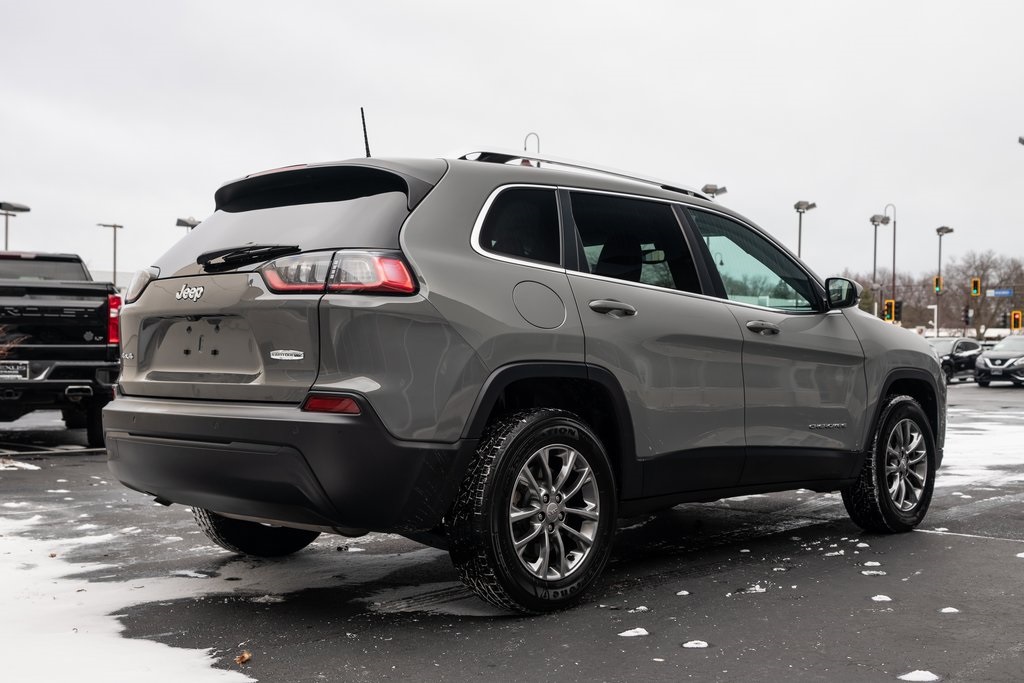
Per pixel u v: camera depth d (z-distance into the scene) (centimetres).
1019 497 694
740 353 471
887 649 339
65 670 317
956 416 1534
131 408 401
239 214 417
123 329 430
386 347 349
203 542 530
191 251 414
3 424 1289
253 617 384
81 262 1110
